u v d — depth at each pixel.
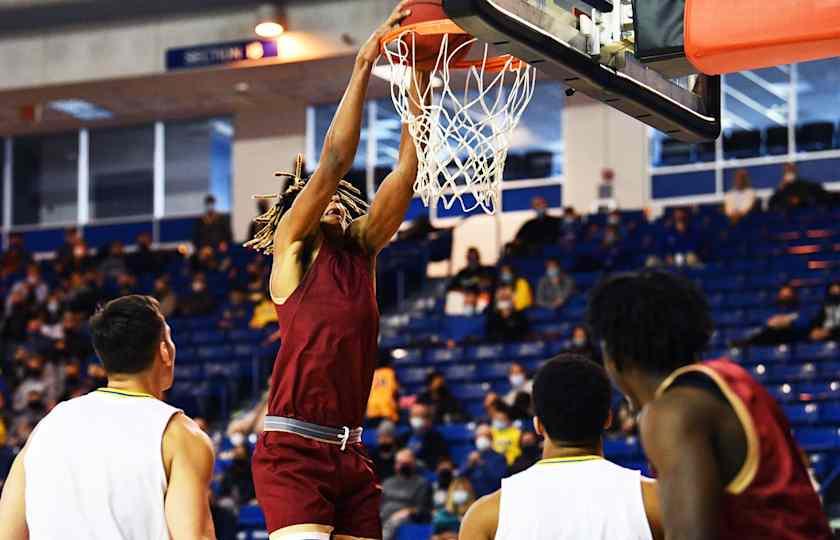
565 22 3.89
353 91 3.50
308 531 3.36
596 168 17.03
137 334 3.25
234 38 15.50
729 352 12.49
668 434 2.24
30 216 19.64
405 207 3.69
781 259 14.32
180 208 18.97
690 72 4.22
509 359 13.53
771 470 2.25
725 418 2.26
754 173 16.59
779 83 16.61
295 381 3.45
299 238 3.52
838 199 15.24
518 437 10.11
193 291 15.92
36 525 3.15
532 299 14.70
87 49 16.22
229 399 14.29
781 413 2.33
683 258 14.55
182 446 3.18
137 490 3.13
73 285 16.61
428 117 3.76
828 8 3.72
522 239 15.70
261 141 18.38
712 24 3.88
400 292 15.94
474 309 14.70
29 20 16.17
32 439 3.22
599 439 3.14
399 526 9.59
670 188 16.88
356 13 14.96
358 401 3.51
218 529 9.72
